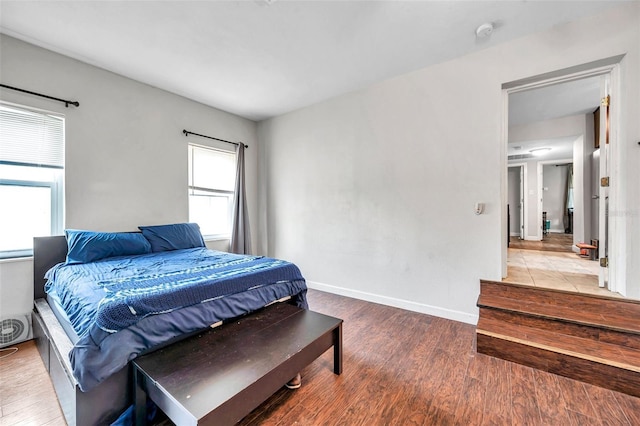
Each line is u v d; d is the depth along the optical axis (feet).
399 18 6.86
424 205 9.48
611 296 6.64
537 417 4.75
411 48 8.19
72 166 8.70
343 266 11.66
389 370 6.15
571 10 6.65
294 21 6.98
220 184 13.33
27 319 7.75
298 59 8.79
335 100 11.75
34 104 7.98
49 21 6.95
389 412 4.89
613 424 4.58
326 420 4.71
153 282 5.72
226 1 6.29
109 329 4.24
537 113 13.09
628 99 6.59
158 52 8.38
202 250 10.23
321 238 12.39
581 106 12.08
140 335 4.53
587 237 12.92
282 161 13.82
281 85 10.61
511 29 7.36
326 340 5.67
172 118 11.23
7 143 7.67
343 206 11.62
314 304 10.48
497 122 8.11
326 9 6.54
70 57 8.62
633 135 6.57
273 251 14.29
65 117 8.56
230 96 11.60
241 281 6.25
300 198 13.15
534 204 20.54
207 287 5.60
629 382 5.29
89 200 9.06
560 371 5.91
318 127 12.38
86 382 3.92
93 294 5.10
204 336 5.32
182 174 11.58
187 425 3.43
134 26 7.18
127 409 4.46
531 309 7.09
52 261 8.16
